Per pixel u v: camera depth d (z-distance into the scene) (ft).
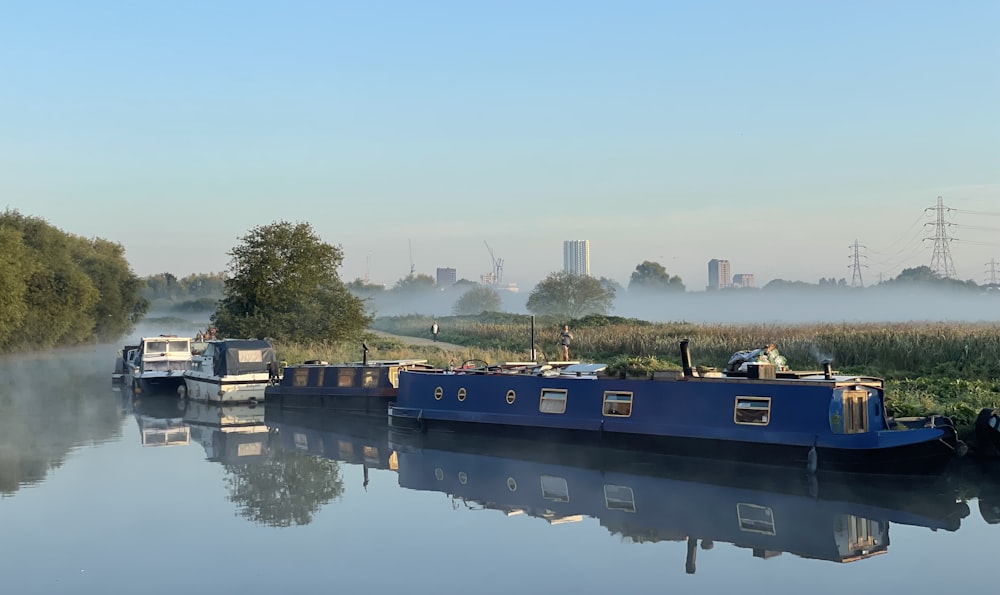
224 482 67.00
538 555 48.19
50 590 42.91
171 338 135.23
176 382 126.11
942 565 45.91
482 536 52.03
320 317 175.63
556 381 80.84
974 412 71.46
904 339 113.19
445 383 89.97
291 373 107.86
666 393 73.26
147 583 43.80
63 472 70.59
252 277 171.22
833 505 57.72
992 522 53.52
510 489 64.28
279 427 96.02
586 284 456.86
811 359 115.44
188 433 91.50
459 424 87.30
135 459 76.33
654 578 44.27
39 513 57.31
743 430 67.77
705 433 69.67
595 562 47.01
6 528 53.88
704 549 49.11
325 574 45.01
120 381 146.00
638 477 67.56
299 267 172.14
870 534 51.60
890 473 62.28
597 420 76.69
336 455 78.69
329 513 57.52
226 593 42.45
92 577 44.78
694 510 57.36
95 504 59.77
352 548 49.57
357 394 102.12
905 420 68.18
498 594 42.01
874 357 112.68
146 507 59.00
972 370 96.48
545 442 80.33
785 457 65.62
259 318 170.40
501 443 83.66
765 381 67.72
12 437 88.22
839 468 63.16
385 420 99.71
